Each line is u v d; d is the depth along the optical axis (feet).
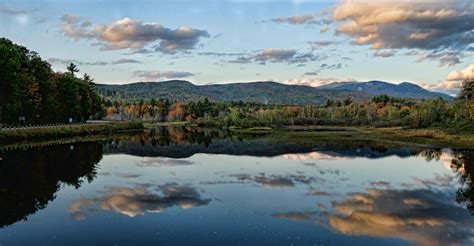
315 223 73.51
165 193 100.01
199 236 66.33
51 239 65.26
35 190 102.73
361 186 108.68
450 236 66.23
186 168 142.92
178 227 71.26
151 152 196.65
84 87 380.17
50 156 168.86
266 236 66.28
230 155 184.14
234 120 471.21
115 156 178.81
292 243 62.95
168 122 646.33
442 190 103.35
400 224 72.95
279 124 466.29
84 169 138.92
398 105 575.38
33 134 245.24
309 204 88.17
